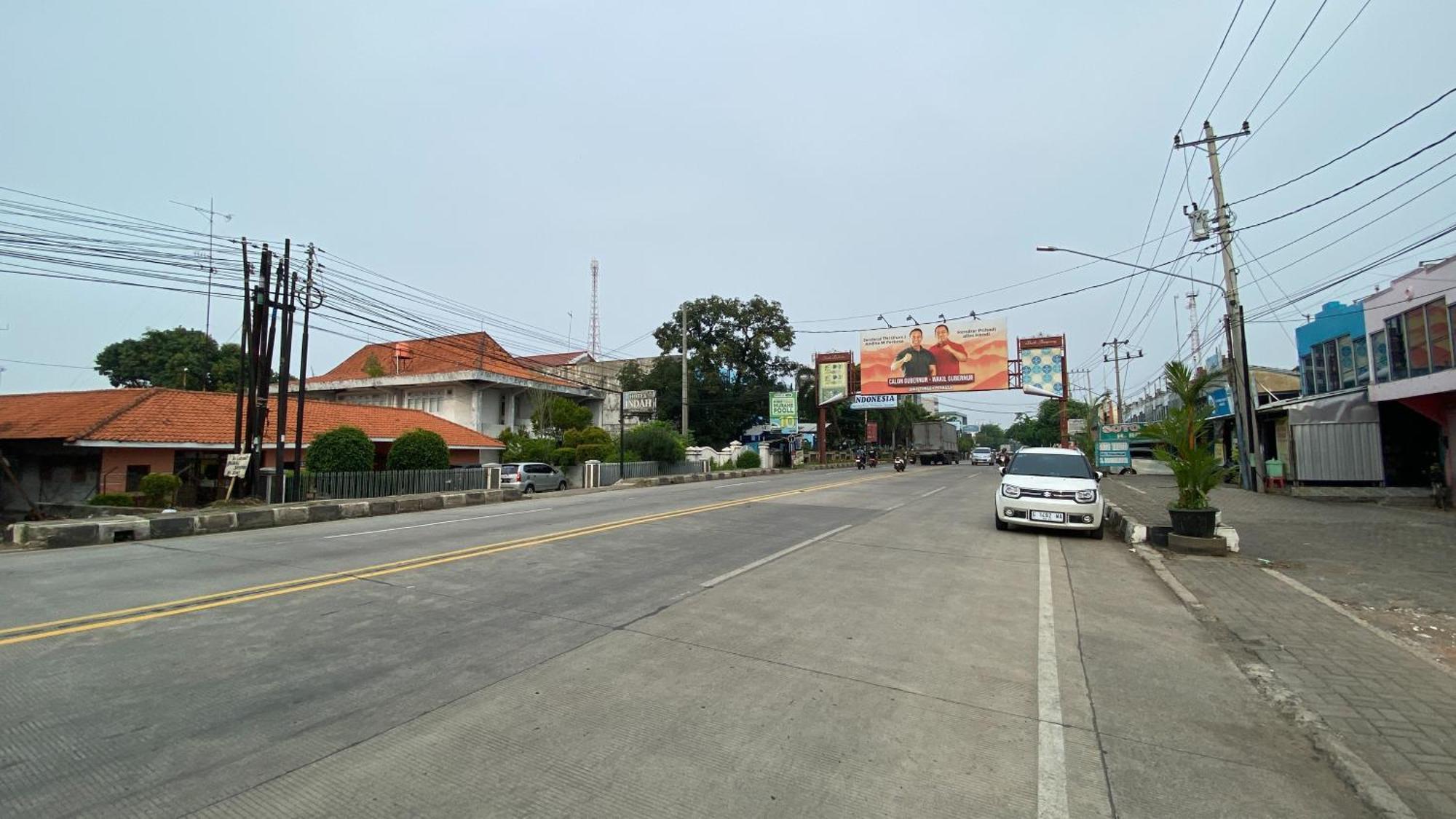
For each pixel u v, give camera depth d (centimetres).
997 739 373
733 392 5047
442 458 2489
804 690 439
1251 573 834
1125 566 912
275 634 543
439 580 748
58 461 2150
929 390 3816
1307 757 360
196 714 390
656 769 334
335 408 2853
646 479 2931
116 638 527
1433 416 1725
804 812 297
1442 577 816
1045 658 511
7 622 568
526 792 311
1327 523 1338
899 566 864
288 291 1734
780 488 2380
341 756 344
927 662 496
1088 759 353
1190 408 1037
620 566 838
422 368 3994
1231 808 308
